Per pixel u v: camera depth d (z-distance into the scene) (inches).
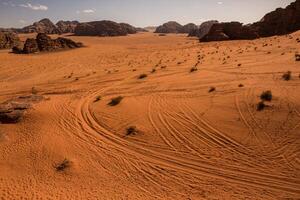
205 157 564.7
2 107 769.6
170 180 509.7
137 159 574.2
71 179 523.8
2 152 625.6
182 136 637.3
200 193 473.7
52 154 605.3
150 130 668.7
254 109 706.8
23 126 730.8
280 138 590.2
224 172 520.1
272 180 492.1
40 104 856.9
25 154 612.7
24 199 475.8
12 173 550.9
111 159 577.9
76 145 633.6
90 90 1029.8
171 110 759.7
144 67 1419.8
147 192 482.0
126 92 954.7
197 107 760.3
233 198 457.7
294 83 856.9
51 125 728.3
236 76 1024.9
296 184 480.1
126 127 692.7
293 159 532.1
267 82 901.8
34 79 1353.3
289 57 1296.8
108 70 1441.9
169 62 1510.8
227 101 773.3
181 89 924.0
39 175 540.4
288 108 687.1
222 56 1552.7
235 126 649.0
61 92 1037.8
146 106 799.1
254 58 1371.8
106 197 472.7
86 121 742.5
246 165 532.1
